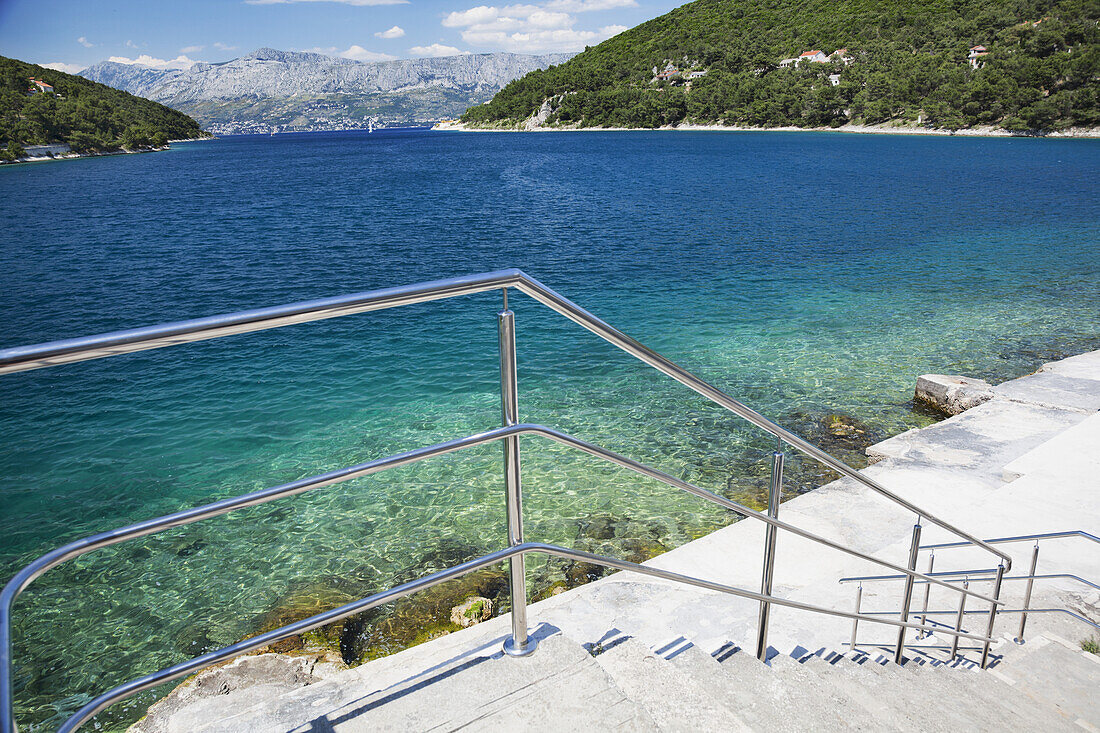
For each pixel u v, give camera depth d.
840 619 4.28
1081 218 30.00
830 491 6.70
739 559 5.25
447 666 2.03
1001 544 5.58
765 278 20.25
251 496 1.42
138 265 25.91
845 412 10.29
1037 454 7.10
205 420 10.77
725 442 9.32
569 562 6.46
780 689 2.50
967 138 96.69
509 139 152.88
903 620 3.65
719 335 14.59
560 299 1.72
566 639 2.15
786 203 38.19
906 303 16.81
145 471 9.16
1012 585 4.97
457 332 15.25
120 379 12.72
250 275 23.61
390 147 144.25
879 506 6.39
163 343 1.24
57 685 5.34
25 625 6.00
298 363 13.39
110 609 6.19
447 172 71.00
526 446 9.17
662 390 11.30
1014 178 47.59
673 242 27.09
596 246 26.73
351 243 29.53
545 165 74.62
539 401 11.02
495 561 1.92
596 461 8.71
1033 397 9.26
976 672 3.58
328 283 22.19
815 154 76.62
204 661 1.45
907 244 25.23
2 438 10.21
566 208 39.09
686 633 3.94
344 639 5.40
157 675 1.39
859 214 33.28
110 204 49.94
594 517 7.41
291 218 38.69
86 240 32.53
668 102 155.25
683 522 7.27
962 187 43.31
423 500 7.91
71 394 11.98
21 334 17.36
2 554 7.42
